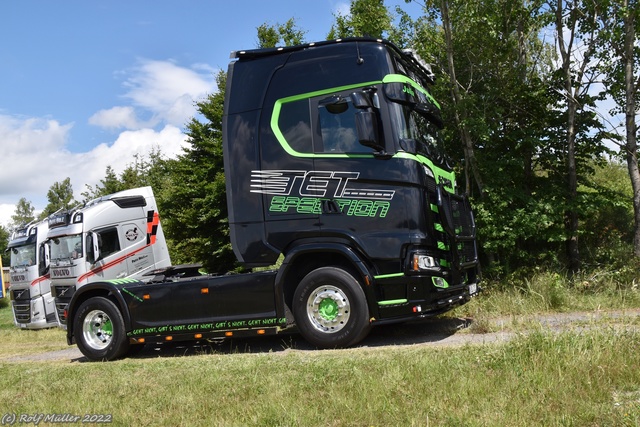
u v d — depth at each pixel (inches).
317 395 223.6
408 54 385.7
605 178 694.5
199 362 326.0
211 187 1056.8
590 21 546.3
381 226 333.7
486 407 189.8
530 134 568.7
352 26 701.9
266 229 353.7
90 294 412.5
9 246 833.5
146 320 386.3
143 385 275.9
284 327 359.6
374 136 330.3
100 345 402.3
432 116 383.9
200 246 1069.8
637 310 400.2
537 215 539.5
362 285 339.3
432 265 333.7
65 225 692.1
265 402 219.6
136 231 714.2
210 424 203.9
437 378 224.7
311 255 353.1
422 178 335.6
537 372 215.3
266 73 363.9
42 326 796.6
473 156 556.1
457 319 418.9
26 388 298.4
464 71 604.1
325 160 345.4
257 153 358.6
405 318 331.0
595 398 190.7
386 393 213.0
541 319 380.5
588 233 586.9
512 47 585.9
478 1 562.9
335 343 340.5
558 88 583.2
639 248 522.0
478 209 545.0
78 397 262.1
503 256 570.9
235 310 362.6
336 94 348.5
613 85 550.9
